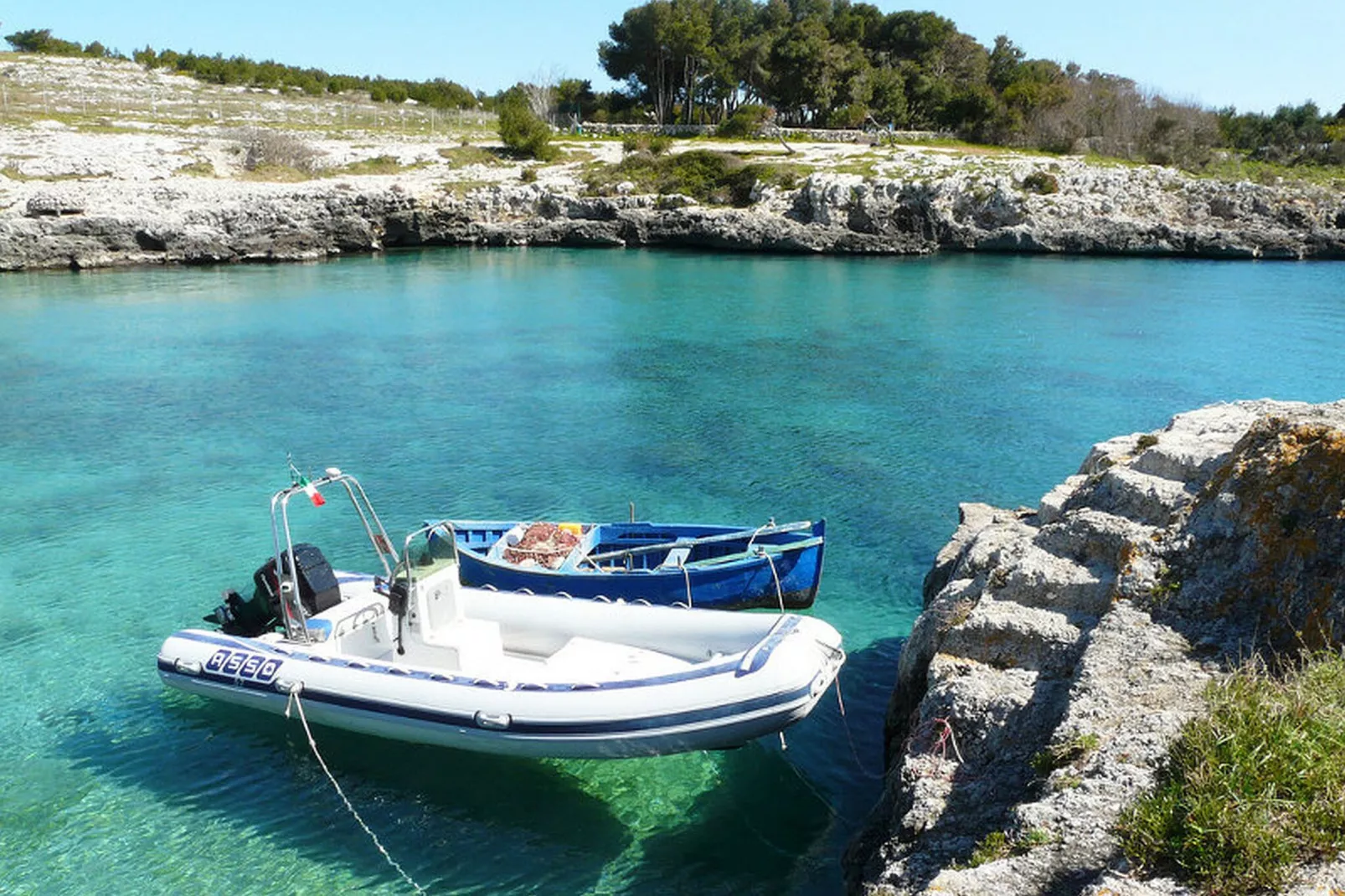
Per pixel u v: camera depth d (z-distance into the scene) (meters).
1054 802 6.01
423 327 34.81
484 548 14.65
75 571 15.12
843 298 41.97
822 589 14.58
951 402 25.28
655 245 59.81
